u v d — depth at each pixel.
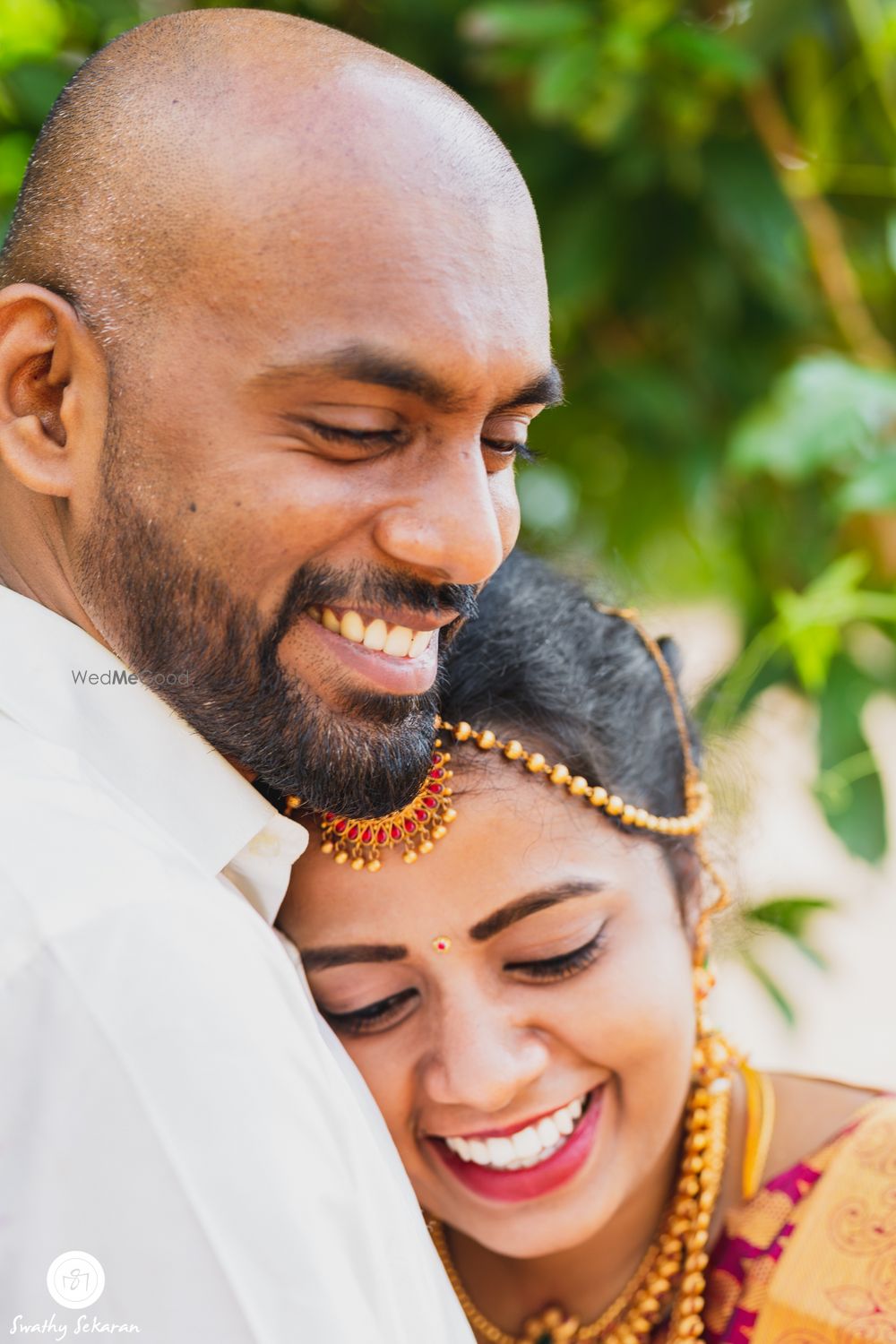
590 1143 1.17
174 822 0.97
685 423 2.00
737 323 2.02
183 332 0.87
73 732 0.94
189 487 0.88
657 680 1.31
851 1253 1.15
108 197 0.90
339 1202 0.86
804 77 1.95
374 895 1.09
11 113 1.66
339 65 0.89
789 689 2.05
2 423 0.93
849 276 2.00
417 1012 1.14
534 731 1.13
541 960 1.12
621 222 1.85
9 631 0.95
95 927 0.81
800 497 2.09
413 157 0.86
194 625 0.91
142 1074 0.79
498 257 0.88
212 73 0.89
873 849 1.92
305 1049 0.89
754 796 1.63
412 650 0.96
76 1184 0.78
